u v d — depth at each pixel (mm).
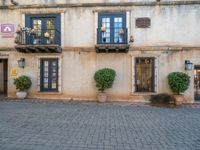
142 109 13672
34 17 17078
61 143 6988
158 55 16250
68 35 16781
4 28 17281
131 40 15781
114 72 15945
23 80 16422
